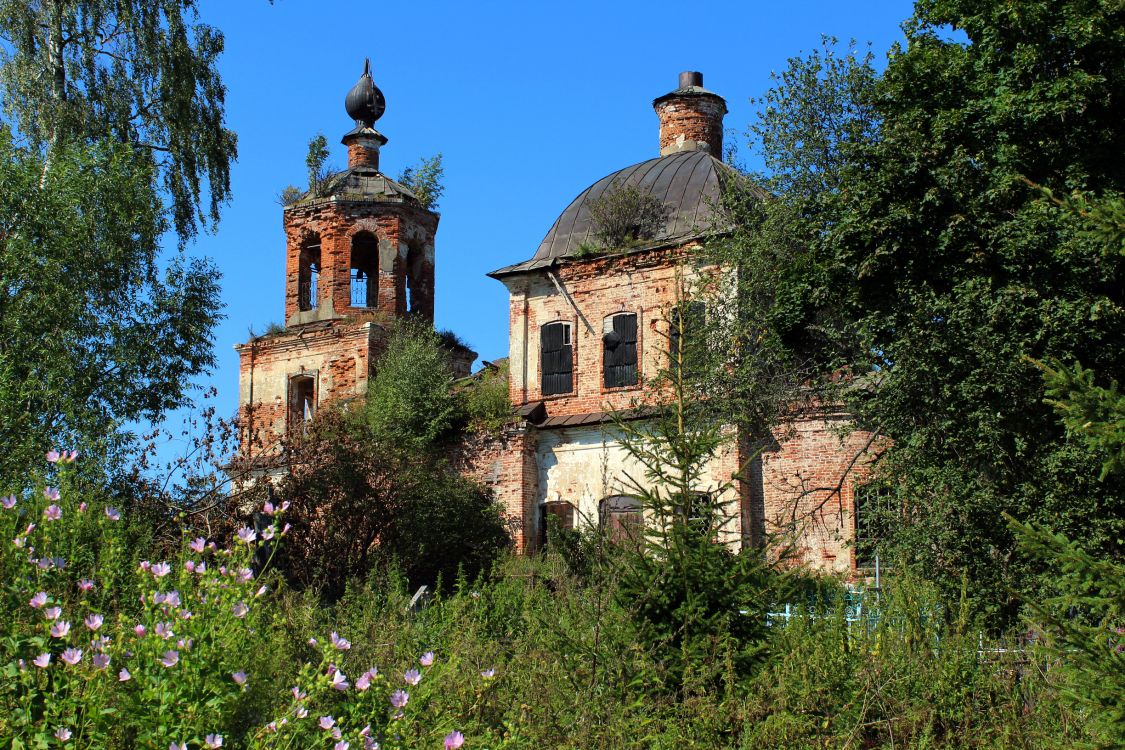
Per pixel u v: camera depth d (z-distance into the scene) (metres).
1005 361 13.65
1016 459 13.84
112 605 6.93
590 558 9.00
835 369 17.53
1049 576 10.48
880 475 15.80
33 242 18.34
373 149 33.03
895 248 15.45
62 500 7.88
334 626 9.85
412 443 25.86
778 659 8.38
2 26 21.62
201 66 23.25
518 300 28.31
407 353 27.70
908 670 8.05
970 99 15.93
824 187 20.30
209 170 23.55
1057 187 14.82
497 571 13.79
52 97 21.64
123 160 20.33
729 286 21.14
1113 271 13.54
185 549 7.97
